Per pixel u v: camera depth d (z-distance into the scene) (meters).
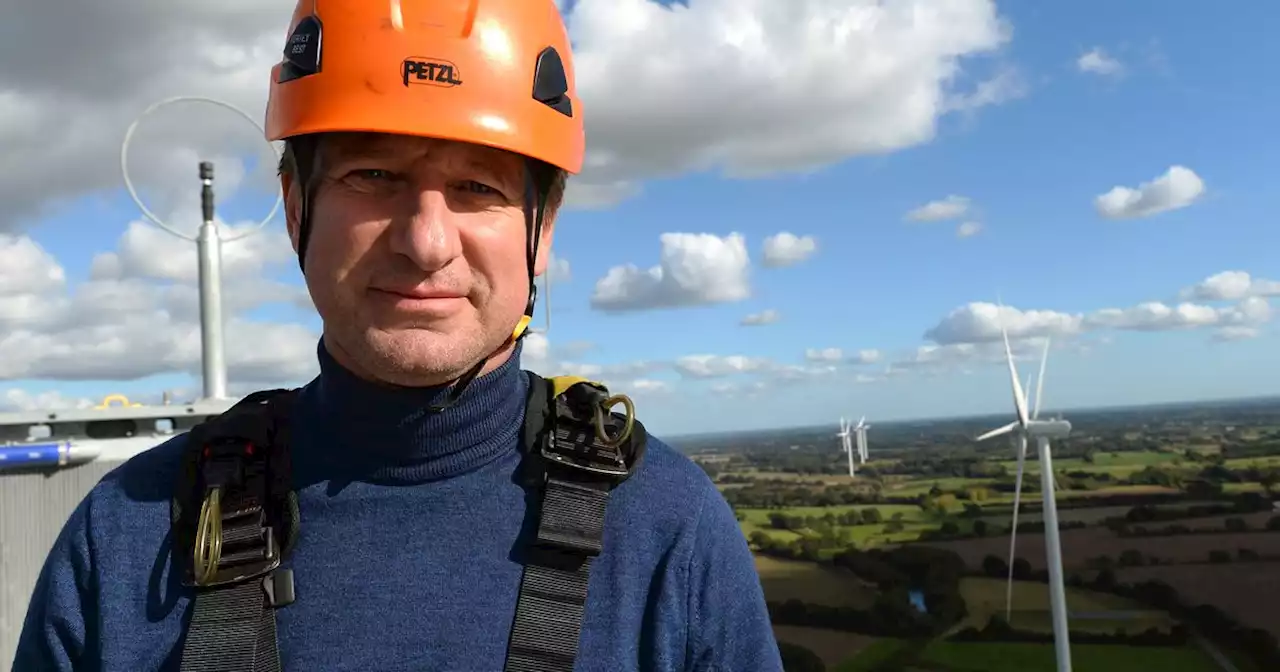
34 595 0.59
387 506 0.57
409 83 0.55
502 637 0.54
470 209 0.57
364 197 0.56
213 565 0.54
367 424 0.58
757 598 0.61
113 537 0.57
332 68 0.57
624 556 0.57
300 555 0.56
